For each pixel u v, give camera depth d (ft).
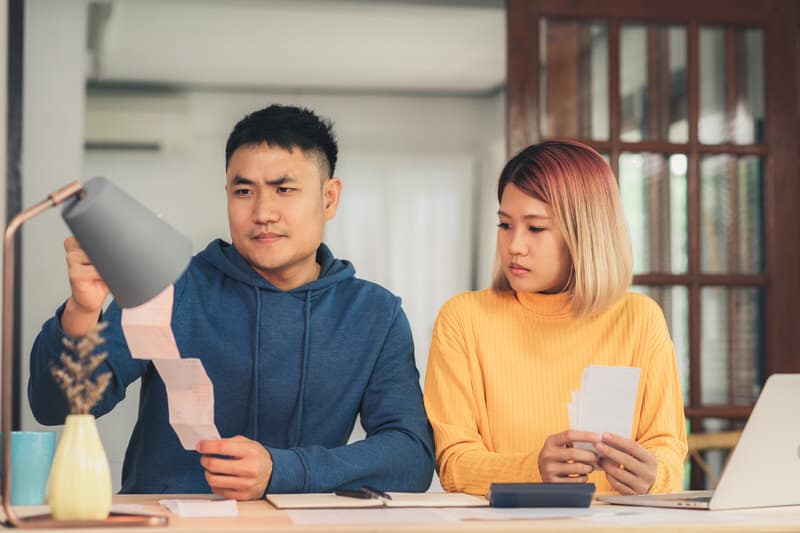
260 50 21.03
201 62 21.49
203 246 22.35
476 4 18.79
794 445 4.73
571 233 5.98
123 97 22.25
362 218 23.02
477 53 21.33
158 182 22.29
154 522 3.84
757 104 11.43
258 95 22.94
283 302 6.14
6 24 11.61
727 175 11.33
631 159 11.16
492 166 23.41
